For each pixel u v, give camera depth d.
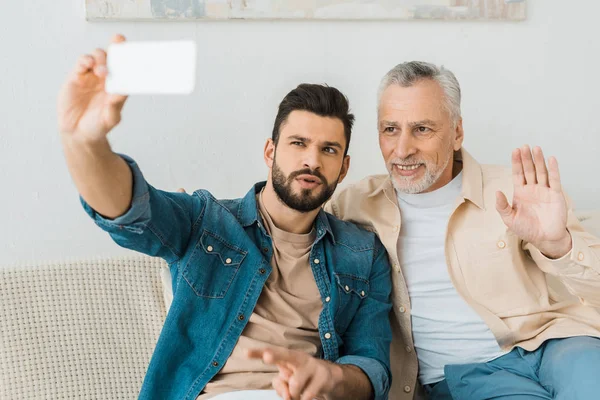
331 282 1.60
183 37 1.96
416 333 1.73
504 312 1.68
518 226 1.43
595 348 1.55
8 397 1.63
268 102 2.04
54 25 1.87
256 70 2.02
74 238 1.93
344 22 2.07
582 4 2.23
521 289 1.69
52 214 1.91
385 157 1.72
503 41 2.19
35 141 1.88
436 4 2.10
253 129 2.04
